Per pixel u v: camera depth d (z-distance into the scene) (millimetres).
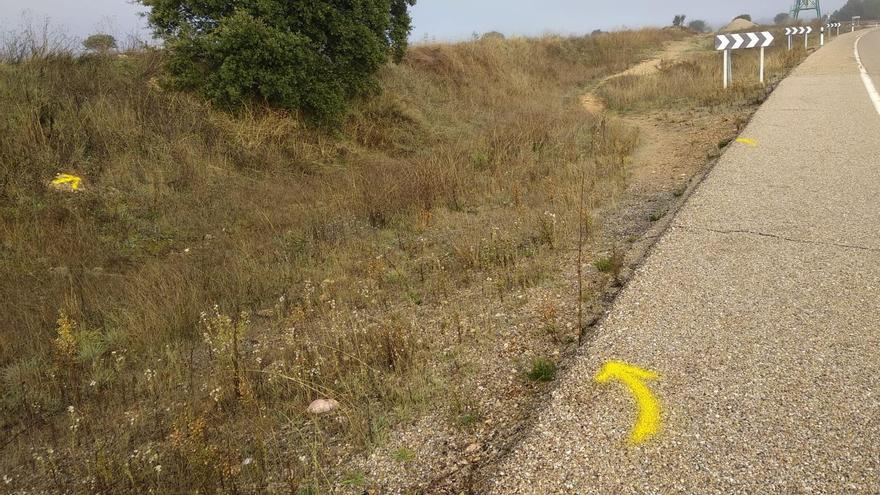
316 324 4590
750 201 5488
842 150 7141
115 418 3771
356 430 2986
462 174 8438
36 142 7676
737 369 2932
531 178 8289
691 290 3793
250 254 6301
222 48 9414
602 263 4566
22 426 3842
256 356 4199
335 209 7672
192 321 4926
